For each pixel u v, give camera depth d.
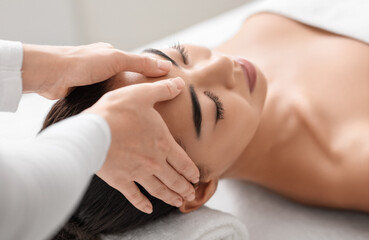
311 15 1.23
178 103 0.78
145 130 0.66
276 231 1.04
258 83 0.97
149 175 0.71
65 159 0.46
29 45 0.75
